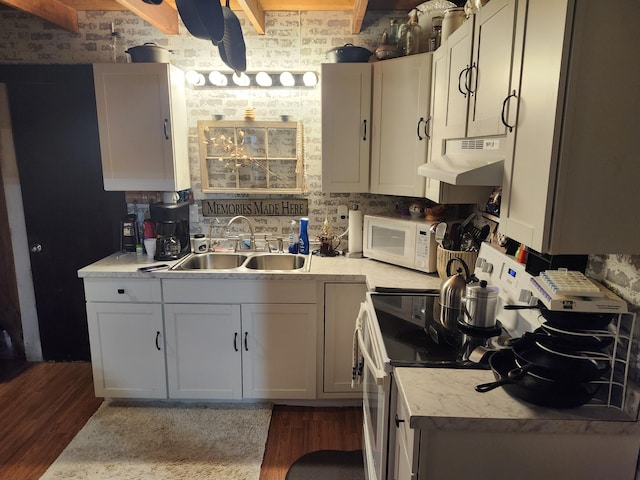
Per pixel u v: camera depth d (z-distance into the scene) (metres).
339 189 2.70
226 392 2.58
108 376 2.58
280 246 2.96
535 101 1.14
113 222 3.00
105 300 2.48
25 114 2.87
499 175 1.41
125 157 2.65
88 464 2.13
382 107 2.53
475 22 1.61
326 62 2.62
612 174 1.05
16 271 3.10
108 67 2.53
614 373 1.20
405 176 2.52
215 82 2.77
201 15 1.45
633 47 0.99
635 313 1.14
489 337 1.59
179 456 2.19
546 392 1.14
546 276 1.23
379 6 2.70
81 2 2.71
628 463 1.15
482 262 1.88
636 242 1.08
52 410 2.58
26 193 2.96
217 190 2.91
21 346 3.14
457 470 1.17
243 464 2.13
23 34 2.81
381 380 1.40
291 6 2.70
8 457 2.18
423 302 1.98
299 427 2.44
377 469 1.58
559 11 1.00
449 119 1.96
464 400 1.19
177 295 2.46
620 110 1.02
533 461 1.16
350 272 2.46
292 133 2.93
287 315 2.48
